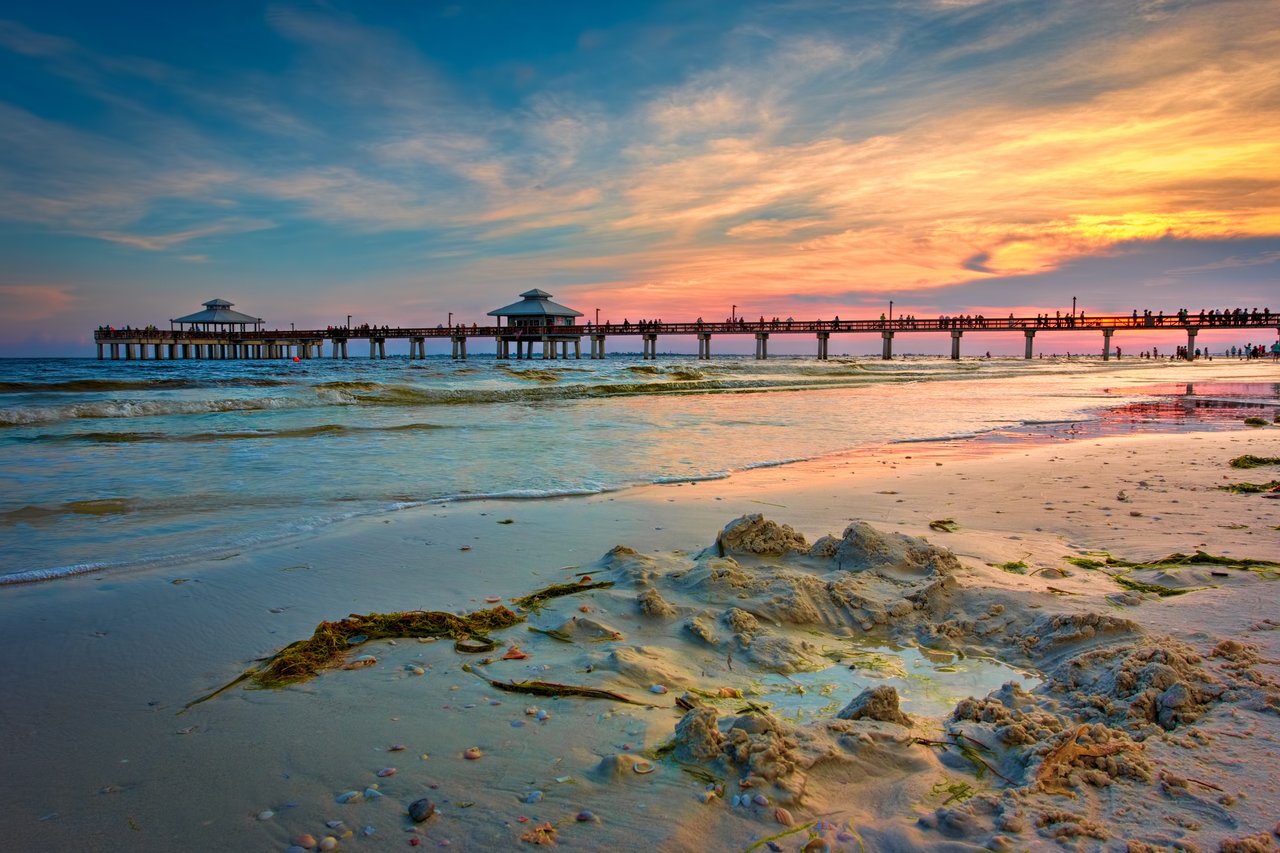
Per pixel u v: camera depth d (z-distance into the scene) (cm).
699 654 355
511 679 326
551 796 235
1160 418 1756
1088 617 358
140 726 286
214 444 1134
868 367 5662
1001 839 207
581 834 215
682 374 3819
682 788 238
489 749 266
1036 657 351
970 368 5888
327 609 422
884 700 283
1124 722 272
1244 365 7869
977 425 1573
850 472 920
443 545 555
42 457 981
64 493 745
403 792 239
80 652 360
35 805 234
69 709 301
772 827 218
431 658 349
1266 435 1318
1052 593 419
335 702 305
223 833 219
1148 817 215
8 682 325
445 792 239
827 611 404
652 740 272
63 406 1450
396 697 309
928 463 995
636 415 1752
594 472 908
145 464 931
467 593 448
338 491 770
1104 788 232
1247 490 754
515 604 422
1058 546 539
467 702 304
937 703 308
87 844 214
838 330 8456
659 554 517
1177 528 586
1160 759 245
